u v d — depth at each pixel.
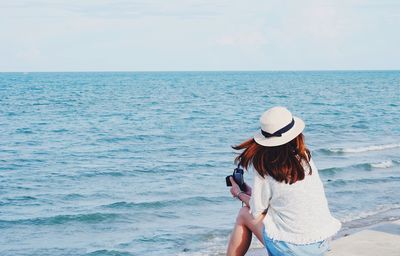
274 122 3.67
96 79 191.12
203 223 11.91
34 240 11.21
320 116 43.75
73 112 50.12
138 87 114.69
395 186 15.55
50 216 12.94
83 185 17.47
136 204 13.94
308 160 3.70
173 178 18.19
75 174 19.50
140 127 37.12
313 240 3.64
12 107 56.22
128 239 10.95
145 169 20.12
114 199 15.08
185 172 19.33
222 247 10.05
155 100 67.94
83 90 99.56
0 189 17.00
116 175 19.08
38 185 17.66
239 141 29.22
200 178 18.06
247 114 47.16
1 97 74.69
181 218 12.47
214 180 17.61
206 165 20.81
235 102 63.72
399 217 11.40
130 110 51.97
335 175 17.69
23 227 12.25
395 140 28.19
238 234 4.08
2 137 32.28
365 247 6.17
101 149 26.70
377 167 19.22
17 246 10.77
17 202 15.06
